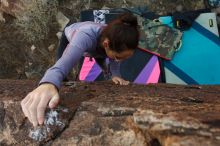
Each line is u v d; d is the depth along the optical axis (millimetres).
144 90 1699
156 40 3367
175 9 3875
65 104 1428
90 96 1510
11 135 1432
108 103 1364
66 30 1989
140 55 3307
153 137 1202
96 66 3156
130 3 3855
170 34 3398
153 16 3486
